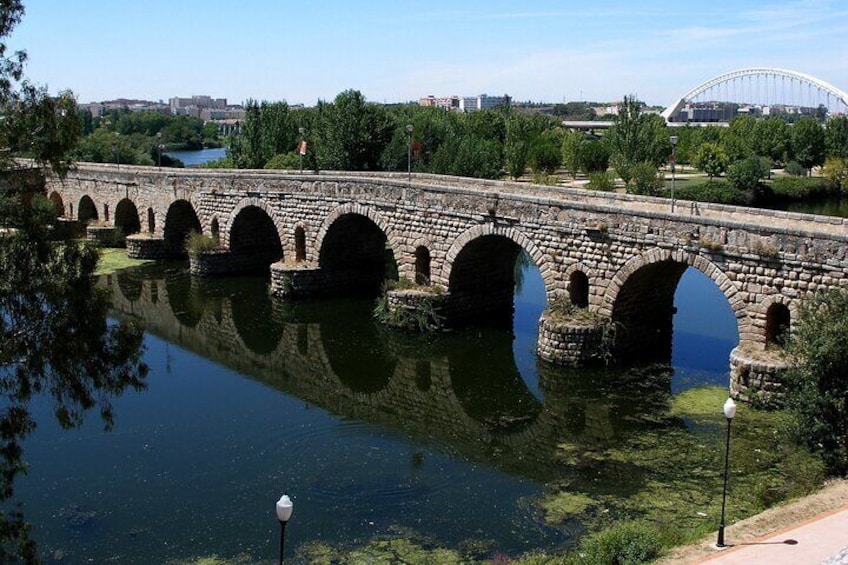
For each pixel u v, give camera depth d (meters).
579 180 104.19
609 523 26.22
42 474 31.08
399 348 46.28
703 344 45.00
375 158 86.94
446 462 31.77
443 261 47.94
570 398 37.84
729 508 26.23
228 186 62.94
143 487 29.92
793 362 29.75
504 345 46.06
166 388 40.88
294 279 56.19
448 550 25.09
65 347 20.27
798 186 111.19
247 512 27.88
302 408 38.06
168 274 65.56
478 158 85.25
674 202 41.94
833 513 22.88
